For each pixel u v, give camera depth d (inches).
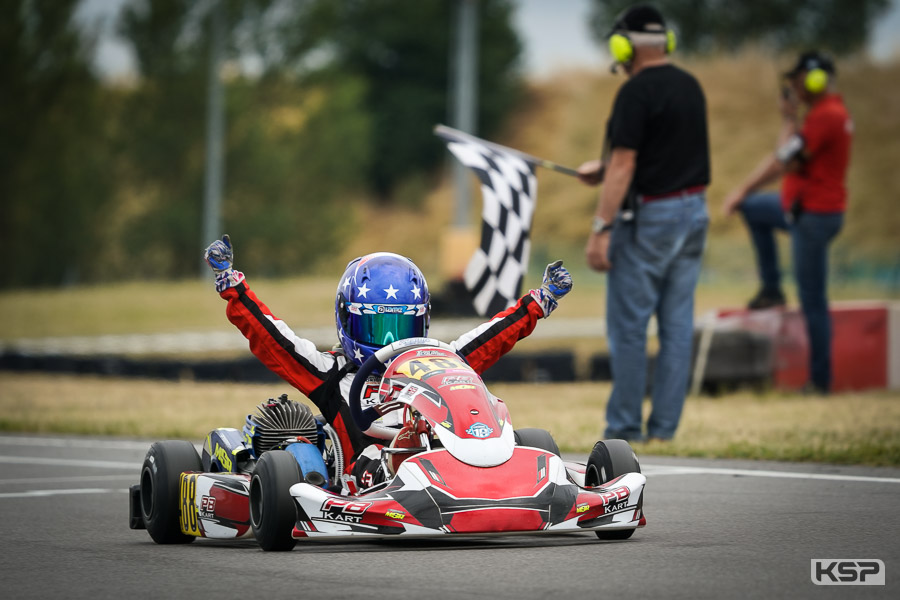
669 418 1408.7
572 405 1867.6
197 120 7495.1
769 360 2034.9
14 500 1111.6
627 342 1390.3
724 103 6166.3
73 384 2482.8
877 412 1647.4
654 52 1379.2
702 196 1391.5
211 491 816.3
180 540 861.8
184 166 7568.9
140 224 7436.0
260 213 7568.9
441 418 759.7
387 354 818.2
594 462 821.2
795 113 1886.1
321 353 855.7
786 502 996.6
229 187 7613.2
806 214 1855.3
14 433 1772.9
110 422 1800.0
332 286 4970.5
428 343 827.4
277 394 2171.5
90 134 7145.7
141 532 922.7
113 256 7509.8
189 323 4062.5
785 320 2053.4
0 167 6914.4
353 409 813.2
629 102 1355.8
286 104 7834.6
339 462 829.8
